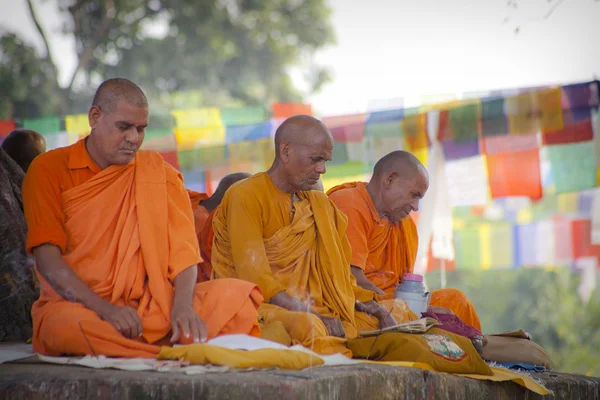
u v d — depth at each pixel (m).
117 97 12.38
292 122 14.48
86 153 12.64
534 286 52.62
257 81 57.91
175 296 12.04
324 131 14.44
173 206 12.66
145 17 56.25
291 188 14.56
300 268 14.09
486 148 20.36
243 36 58.19
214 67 56.38
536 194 20.17
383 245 16.67
